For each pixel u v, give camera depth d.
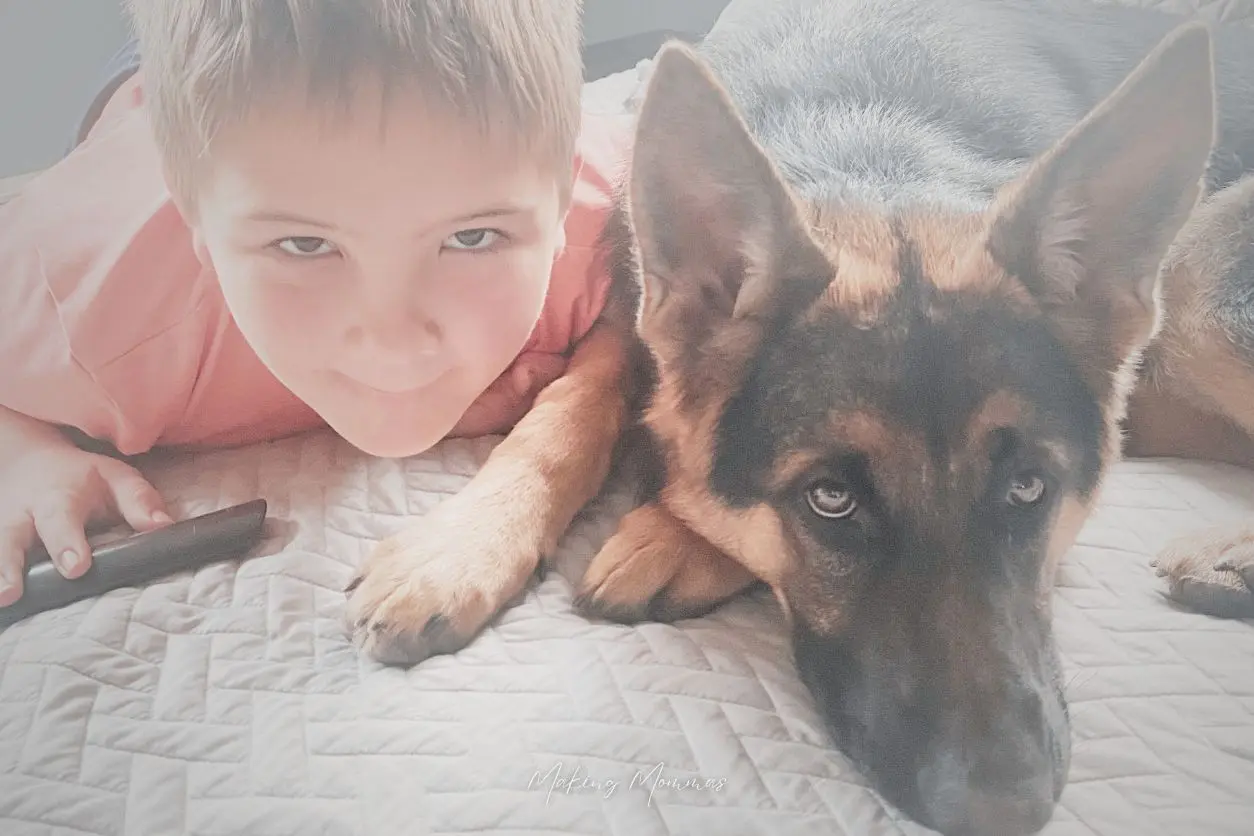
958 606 0.34
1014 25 0.54
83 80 0.50
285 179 0.34
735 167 0.36
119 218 0.43
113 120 0.47
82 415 0.43
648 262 0.38
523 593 0.41
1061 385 0.36
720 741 0.35
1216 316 0.47
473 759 0.33
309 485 0.44
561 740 0.34
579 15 0.42
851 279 0.37
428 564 0.39
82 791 0.32
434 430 0.42
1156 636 0.39
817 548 0.37
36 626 0.38
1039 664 0.35
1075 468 0.37
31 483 0.42
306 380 0.39
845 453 0.35
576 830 0.32
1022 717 0.33
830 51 0.50
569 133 0.39
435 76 0.33
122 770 0.33
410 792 0.33
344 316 0.37
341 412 0.40
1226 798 0.33
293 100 0.33
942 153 0.44
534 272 0.39
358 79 0.33
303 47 0.32
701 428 0.40
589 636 0.38
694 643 0.39
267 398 0.44
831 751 0.35
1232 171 0.48
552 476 0.43
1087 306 0.38
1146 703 0.36
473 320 0.39
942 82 0.49
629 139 0.47
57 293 0.42
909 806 0.33
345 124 0.33
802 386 0.36
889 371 0.35
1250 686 0.37
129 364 0.42
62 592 0.39
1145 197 0.36
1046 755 0.33
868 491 0.35
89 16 0.49
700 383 0.40
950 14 0.53
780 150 0.44
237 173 0.34
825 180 0.42
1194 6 0.60
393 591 0.38
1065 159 0.36
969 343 0.35
